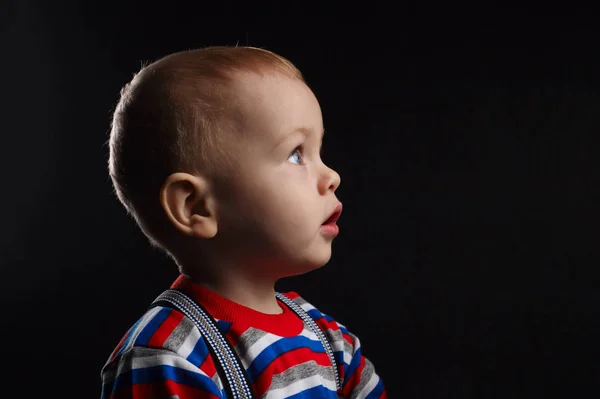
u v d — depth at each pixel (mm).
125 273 2693
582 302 2238
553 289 2270
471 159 2430
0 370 2205
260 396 668
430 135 2488
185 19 2803
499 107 2418
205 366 646
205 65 676
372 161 2529
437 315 2344
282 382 686
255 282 711
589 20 2348
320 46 2648
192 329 662
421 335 2309
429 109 2504
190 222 663
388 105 2553
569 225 2293
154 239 714
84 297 2637
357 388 801
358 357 814
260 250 679
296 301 809
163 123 662
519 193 2354
